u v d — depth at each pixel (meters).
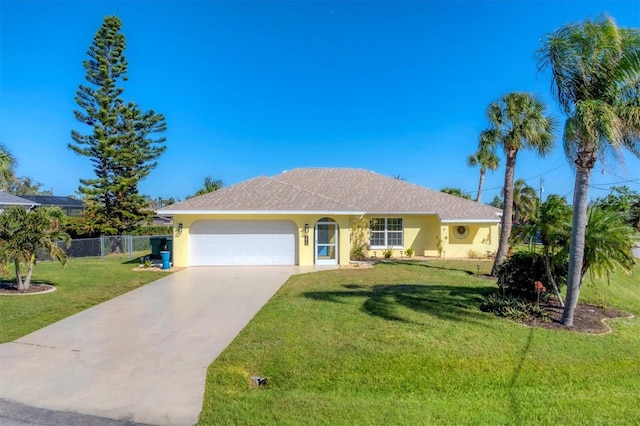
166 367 6.60
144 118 31.89
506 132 15.74
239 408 5.20
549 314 9.95
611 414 5.20
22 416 4.98
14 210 12.81
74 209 46.47
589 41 8.34
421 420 4.97
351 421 4.90
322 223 20.05
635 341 8.13
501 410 5.28
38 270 17.91
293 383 6.01
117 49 30.69
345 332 8.30
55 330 8.63
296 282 14.76
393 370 6.45
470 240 24.55
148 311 10.43
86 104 30.00
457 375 6.32
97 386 5.86
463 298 11.67
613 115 7.76
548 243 10.67
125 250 27.86
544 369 6.58
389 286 13.77
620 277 17.23
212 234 19.59
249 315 10.01
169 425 4.82
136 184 31.59
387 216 24.48
